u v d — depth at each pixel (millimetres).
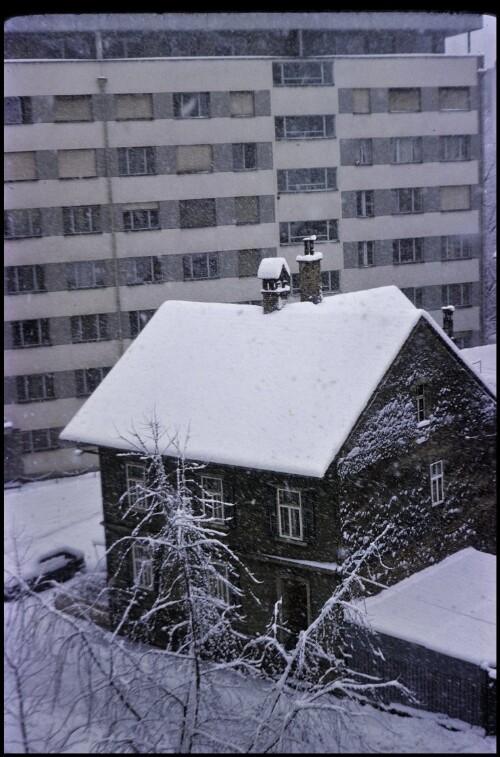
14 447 37656
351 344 20719
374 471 19547
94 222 38750
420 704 17562
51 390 38688
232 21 39438
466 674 16891
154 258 39625
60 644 15812
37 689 14867
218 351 22906
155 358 23750
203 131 39250
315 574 18922
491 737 16266
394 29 41250
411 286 43188
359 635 18344
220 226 40094
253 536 19766
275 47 40375
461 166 42906
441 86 41875
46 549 25844
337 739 14547
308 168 40812
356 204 41781
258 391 20969
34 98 37406
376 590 19688
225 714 14961
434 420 21203
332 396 19609
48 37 37875
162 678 15055
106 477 22156
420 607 19016
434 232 43000
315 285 23625
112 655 14625
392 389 20000
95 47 38469
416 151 42188
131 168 38844
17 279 38219
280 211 40719
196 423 20938
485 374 27281
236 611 20094
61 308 38656
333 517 18594
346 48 40969
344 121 40844
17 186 37844
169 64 38250
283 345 21922
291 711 13898
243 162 40031
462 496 22094
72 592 21484
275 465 18719
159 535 17094
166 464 21094
